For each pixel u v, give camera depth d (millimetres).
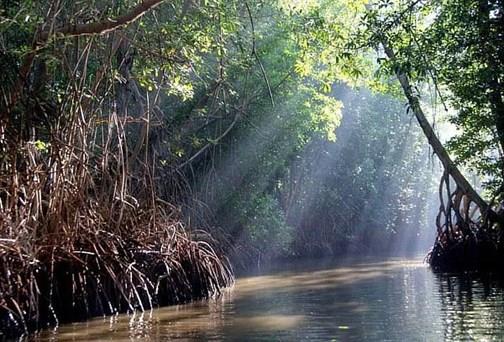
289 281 14508
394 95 18141
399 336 7469
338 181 30578
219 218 20016
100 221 10641
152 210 11922
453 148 16469
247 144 20688
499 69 13828
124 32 11531
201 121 18297
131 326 9008
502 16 13398
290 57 18875
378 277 14820
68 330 8953
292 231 25641
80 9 10977
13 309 8758
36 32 9523
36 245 9516
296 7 15391
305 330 8023
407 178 33500
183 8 12469
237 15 14492
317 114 21203
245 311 9891
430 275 15055
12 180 9492
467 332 7582
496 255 16047
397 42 13461
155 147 15320
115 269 10555
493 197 16250
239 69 17531
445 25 13922
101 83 12328
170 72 13039
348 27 15539
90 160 11688
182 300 11602
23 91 10211
